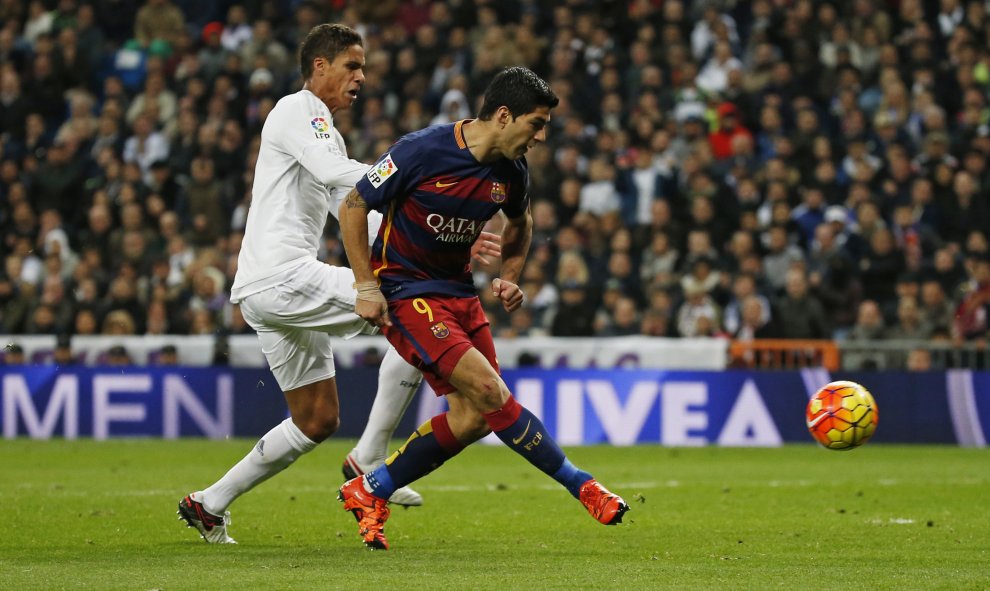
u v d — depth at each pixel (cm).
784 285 4269
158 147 5259
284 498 2395
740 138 4731
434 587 1316
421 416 3897
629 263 4378
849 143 4734
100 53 5675
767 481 2806
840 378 3828
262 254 1736
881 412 3847
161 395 3981
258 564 1514
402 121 5050
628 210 4653
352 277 1723
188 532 1889
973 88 4931
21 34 5897
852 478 2878
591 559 1579
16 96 5588
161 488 2597
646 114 4894
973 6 5300
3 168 5303
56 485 2661
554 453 1545
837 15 5350
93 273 4581
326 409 1761
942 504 2334
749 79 5050
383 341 4009
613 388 3847
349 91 1767
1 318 4528
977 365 3866
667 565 1517
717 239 4444
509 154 1533
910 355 3875
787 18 5191
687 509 2250
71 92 5569
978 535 1866
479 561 1549
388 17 5600
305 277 1722
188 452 3538
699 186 4591
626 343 3894
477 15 5441
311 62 1759
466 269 1623
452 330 1565
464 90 5056
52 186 5081
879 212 4484
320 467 3148
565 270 4350
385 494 1659
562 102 5028
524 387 3869
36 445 3775
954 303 4053
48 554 1630
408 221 1569
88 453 3509
